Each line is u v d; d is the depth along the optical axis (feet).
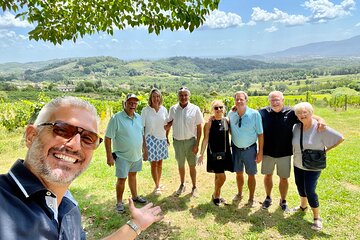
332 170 20.98
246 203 16.08
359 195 16.63
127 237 4.67
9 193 3.18
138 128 15.16
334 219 14.02
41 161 3.83
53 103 4.15
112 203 16.30
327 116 56.54
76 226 4.35
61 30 13.34
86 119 4.24
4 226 2.91
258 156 14.74
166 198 17.01
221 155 15.20
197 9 11.00
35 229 3.16
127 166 15.11
